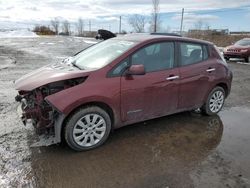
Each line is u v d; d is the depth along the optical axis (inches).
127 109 159.2
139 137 168.2
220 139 170.9
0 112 197.2
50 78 144.9
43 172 126.6
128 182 122.3
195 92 192.1
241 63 600.7
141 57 163.5
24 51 673.6
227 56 638.5
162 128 183.6
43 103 142.9
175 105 183.0
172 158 144.5
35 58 528.1
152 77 164.9
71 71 151.8
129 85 155.1
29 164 132.5
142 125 187.0
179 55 181.8
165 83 170.7
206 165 138.8
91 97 142.4
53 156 140.9
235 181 125.3
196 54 194.4
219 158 146.6
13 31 1957.4
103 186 118.8
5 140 154.6
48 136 158.2
